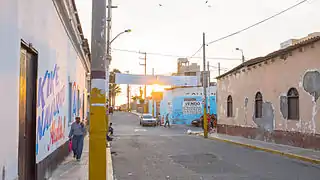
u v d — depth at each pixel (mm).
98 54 7125
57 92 11820
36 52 8406
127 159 15969
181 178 11344
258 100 24531
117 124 51969
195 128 44844
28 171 8148
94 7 7156
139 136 30797
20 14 6652
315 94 17812
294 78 19734
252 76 25203
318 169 13156
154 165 14156
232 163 14695
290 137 20125
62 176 10891
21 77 7320
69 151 16109
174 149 20250
